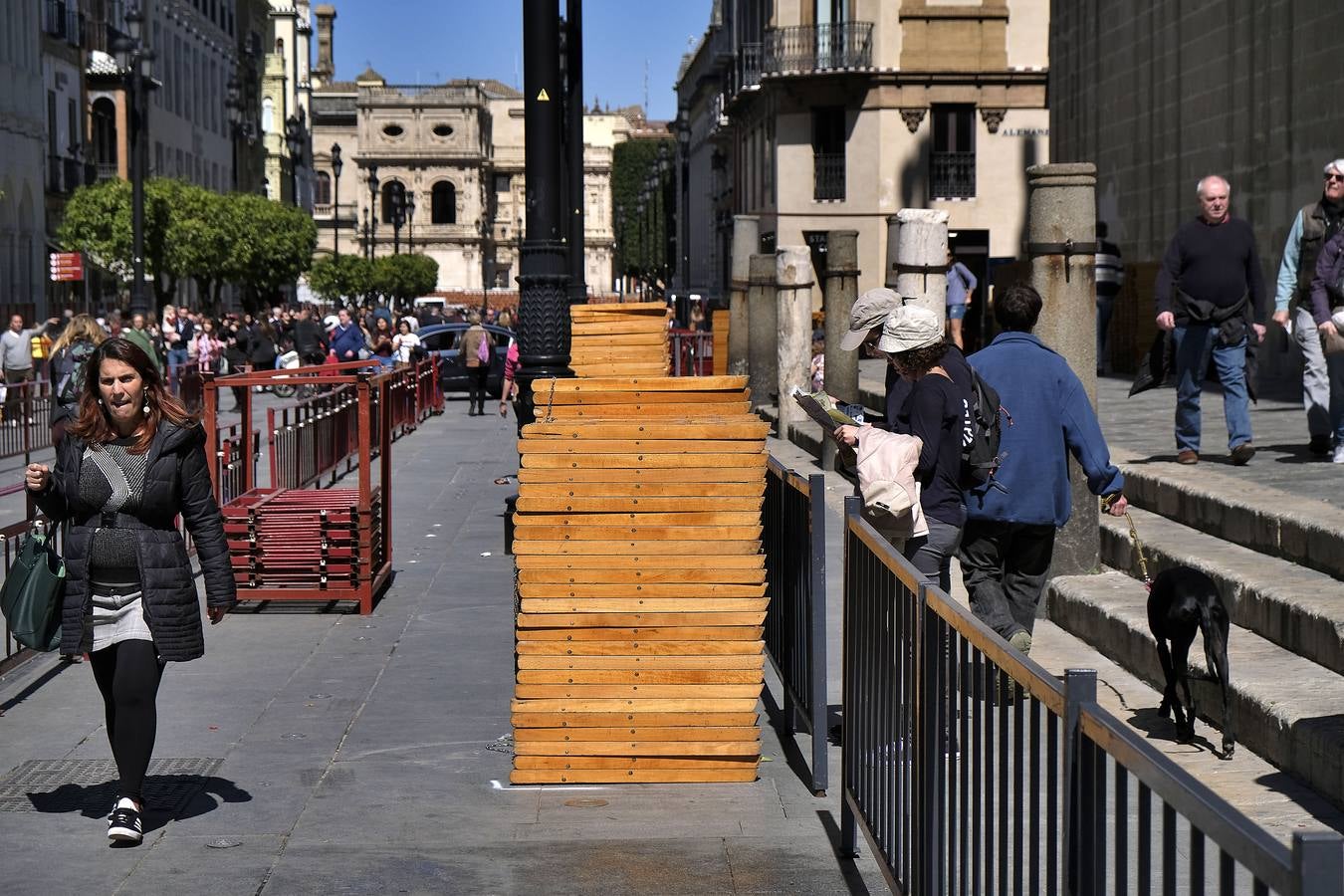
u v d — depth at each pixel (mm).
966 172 47500
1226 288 11016
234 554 11195
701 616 7098
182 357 38125
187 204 54594
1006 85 47094
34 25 52656
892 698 5355
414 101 153375
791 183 48438
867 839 5746
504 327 39938
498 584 12344
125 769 6418
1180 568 6945
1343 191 11031
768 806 6789
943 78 47000
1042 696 3613
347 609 11336
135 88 36594
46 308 53688
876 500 7020
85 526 6535
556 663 7102
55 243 54062
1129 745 3041
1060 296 9891
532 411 13211
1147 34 27000
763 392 25109
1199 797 2688
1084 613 8938
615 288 135625
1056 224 9859
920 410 7199
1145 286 24047
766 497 8555
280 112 108562
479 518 16234
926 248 13562
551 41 12812
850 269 19984
